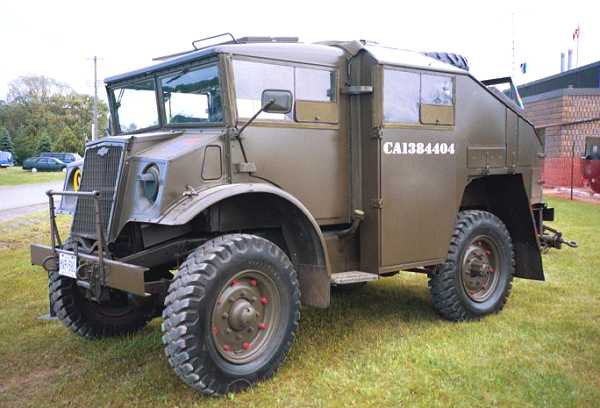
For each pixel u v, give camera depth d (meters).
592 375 3.76
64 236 9.91
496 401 3.40
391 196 4.54
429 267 5.03
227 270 3.51
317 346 4.38
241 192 3.57
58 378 3.94
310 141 4.31
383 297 5.87
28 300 5.91
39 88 65.88
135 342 4.53
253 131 3.99
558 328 4.71
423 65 4.70
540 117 20.78
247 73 3.99
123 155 3.78
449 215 4.96
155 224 3.83
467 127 5.10
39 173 38.78
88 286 3.73
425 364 3.97
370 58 4.43
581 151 19.20
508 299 5.66
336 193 4.51
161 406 3.44
